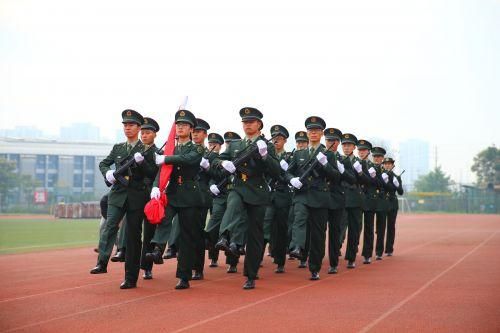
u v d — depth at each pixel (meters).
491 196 63.03
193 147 8.31
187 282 8.28
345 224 12.81
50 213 54.72
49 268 10.77
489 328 5.79
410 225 29.42
